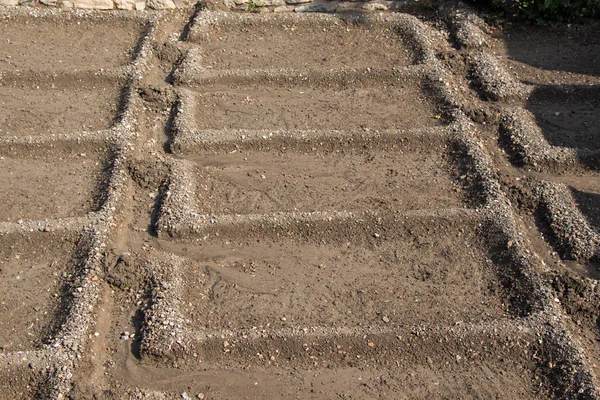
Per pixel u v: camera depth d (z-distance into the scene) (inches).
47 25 270.5
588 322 157.1
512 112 220.5
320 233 178.7
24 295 163.2
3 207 185.9
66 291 163.6
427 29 265.1
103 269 167.2
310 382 143.8
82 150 207.0
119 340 152.8
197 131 209.9
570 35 265.6
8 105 225.9
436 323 154.0
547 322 151.6
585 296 159.0
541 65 248.5
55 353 145.7
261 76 236.8
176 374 145.5
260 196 191.0
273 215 180.7
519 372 145.7
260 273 169.0
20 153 205.6
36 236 175.3
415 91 234.7
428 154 207.9
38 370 143.1
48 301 161.8
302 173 199.9
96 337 152.7
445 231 179.3
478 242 176.7
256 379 144.3
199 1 279.3
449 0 280.4
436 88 231.1
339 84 237.1
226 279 167.2
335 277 167.9
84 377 143.9
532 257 168.9
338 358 148.5
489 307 159.8
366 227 179.0
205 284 166.1
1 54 250.2
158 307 156.1
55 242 175.5
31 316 158.1
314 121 219.3
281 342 149.2
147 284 164.4
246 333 150.2
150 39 255.3
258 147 208.2
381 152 208.5
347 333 149.9
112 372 145.8
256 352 148.8
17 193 191.3
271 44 261.3
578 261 171.2
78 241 175.3
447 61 245.8
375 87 236.8
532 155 201.3
